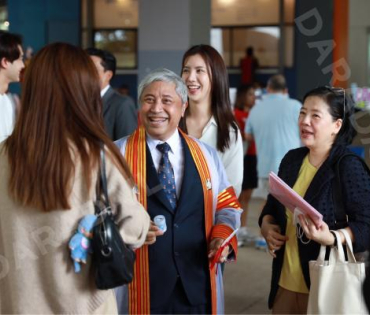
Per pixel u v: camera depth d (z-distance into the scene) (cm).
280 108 627
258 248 646
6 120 399
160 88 291
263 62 1278
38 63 232
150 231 265
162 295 284
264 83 1262
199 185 292
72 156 227
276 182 277
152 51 822
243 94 743
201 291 291
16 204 228
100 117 238
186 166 292
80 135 229
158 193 285
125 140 300
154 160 295
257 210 849
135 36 1320
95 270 228
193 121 365
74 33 1213
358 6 1002
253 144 672
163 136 294
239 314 457
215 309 295
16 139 230
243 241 670
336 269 276
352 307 273
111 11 1322
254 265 586
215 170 303
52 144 225
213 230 293
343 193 291
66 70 230
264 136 635
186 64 364
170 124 293
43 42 1212
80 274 229
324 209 291
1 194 230
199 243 292
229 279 542
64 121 228
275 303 310
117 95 462
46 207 223
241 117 734
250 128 653
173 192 290
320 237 276
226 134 361
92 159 228
